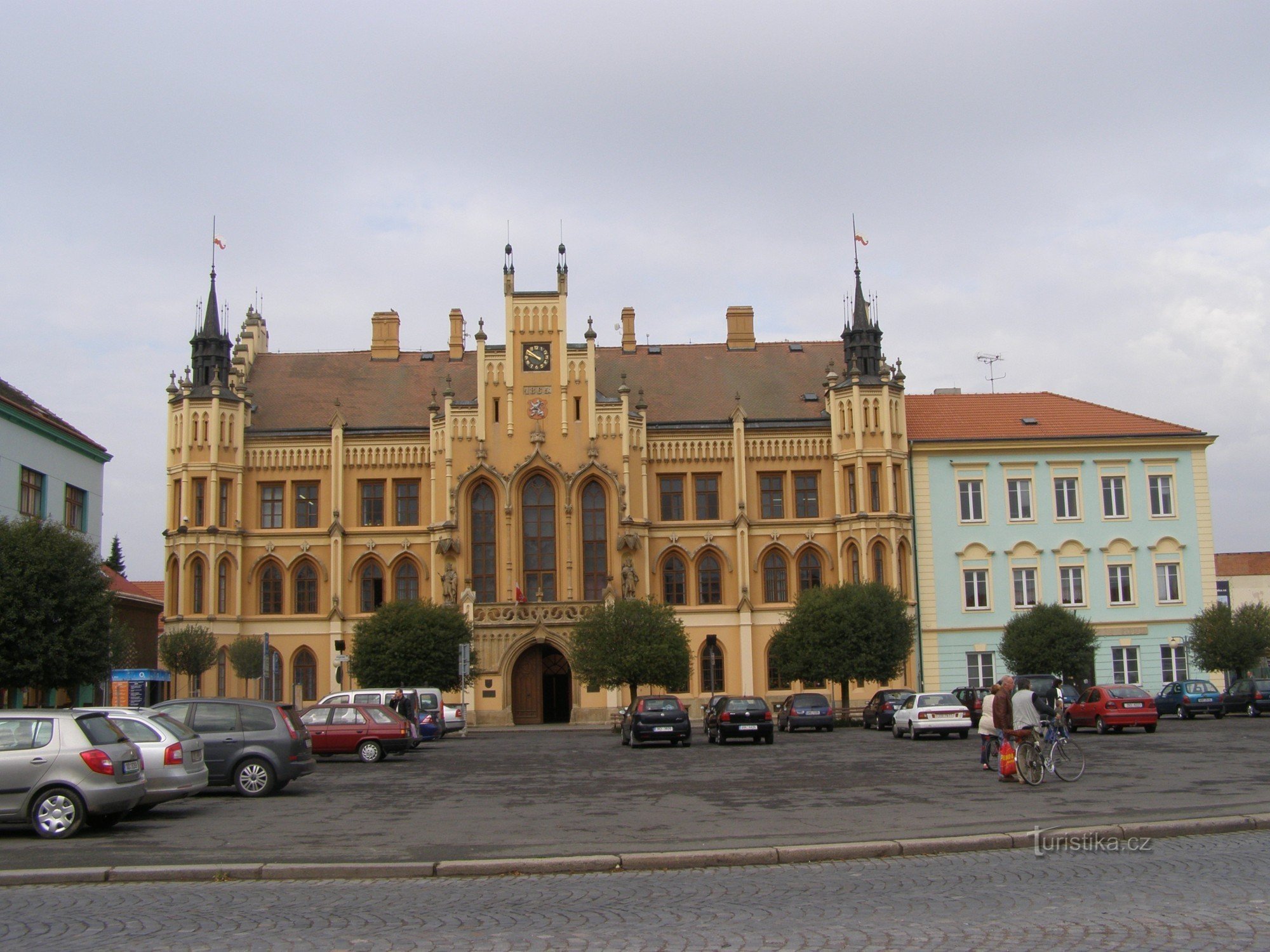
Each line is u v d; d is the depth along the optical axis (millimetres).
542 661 78375
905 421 81062
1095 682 78688
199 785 26906
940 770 34344
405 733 44906
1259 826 20797
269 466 81188
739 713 51188
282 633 79625
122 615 68812
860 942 13117
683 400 84375
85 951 13320
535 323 80750
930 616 79062
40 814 22672
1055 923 13812
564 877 17812
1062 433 81812
